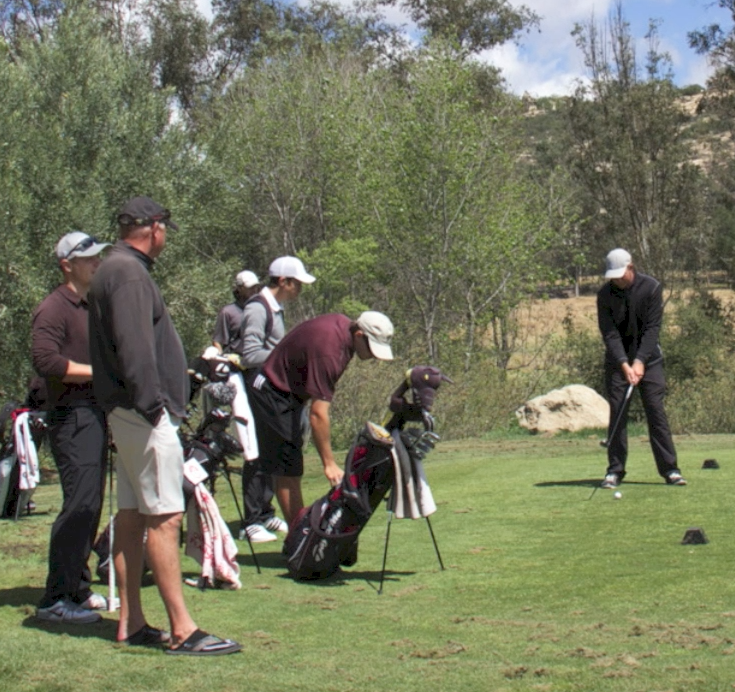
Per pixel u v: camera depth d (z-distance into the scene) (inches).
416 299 1141.1
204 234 1305.4
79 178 860.0
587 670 151.6
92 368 170.6
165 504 166.7
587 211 1485.0
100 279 166.6
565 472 395.2
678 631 171.8
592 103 1477.6
